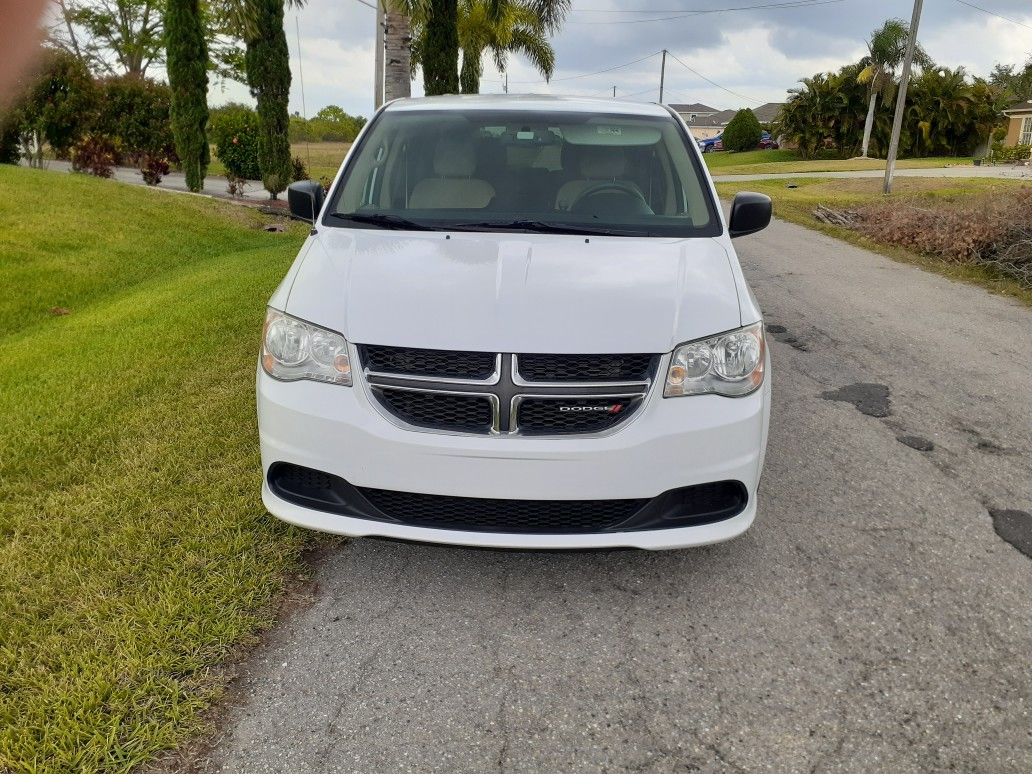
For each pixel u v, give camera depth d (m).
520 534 2.88
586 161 4.02
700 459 2.86
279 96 18.64
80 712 2.36
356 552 3.36
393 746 2.37
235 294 7.95
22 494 3.75
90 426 4.52
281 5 18.33
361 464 2.86
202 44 19.06
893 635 2.90
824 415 5.02
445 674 2.67
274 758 2.31
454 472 2.81
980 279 9.56
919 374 5.86
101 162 19.39
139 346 6.14
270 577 3.11
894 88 48.72
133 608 2.85
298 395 2.93
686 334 2.89
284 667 2.68
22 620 2.78
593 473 2.79
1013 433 4.78
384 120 4.33
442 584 3.16
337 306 2.98
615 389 2.80
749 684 2.65
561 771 2.30
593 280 3.09
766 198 3.99
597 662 2.75
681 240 3.57
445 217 3.71
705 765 2.32
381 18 18.17
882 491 4.01
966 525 3.69
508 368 2.78
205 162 19.83
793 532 3.60
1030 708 2.55
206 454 4.12
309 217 3.99
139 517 3.50
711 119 109.06
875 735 2.44
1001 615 3.03
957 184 25.36
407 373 2.84
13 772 2.19
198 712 2.46
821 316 7.61
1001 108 51.53
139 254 11.92
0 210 12.62
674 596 3.12
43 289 9.63
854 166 39.22
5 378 5.52
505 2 21.30
